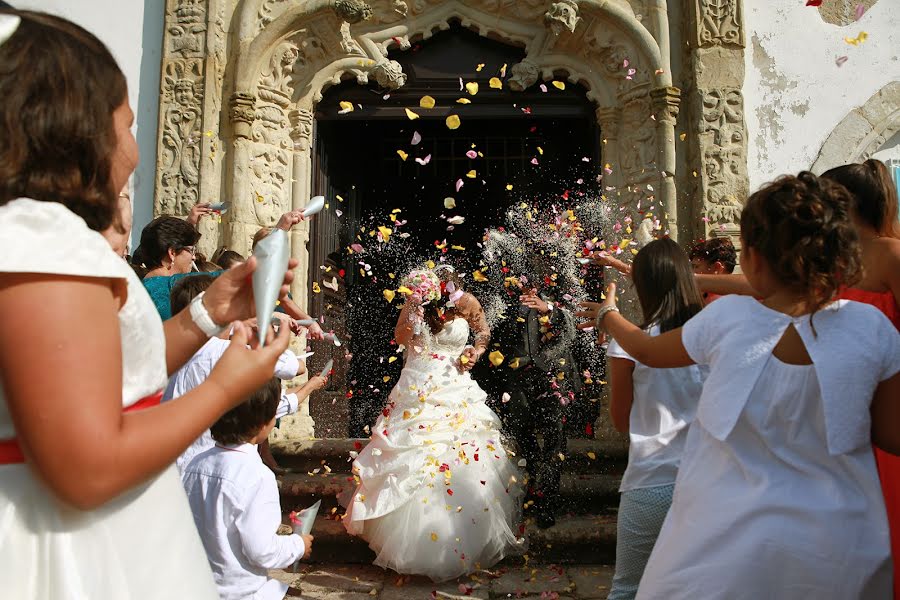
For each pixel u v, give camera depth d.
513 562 3.95
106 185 0.96
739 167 5.46
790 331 1.57
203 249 5.43
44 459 0.77
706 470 1.62
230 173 5.55
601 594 3.50
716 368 1.63
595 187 5.89
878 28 5.80
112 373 0.83
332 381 6.16
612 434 5.32
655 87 5.50
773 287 1.64
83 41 0.95
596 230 5.63
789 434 1.53
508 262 5.21
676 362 1.81
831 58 5.76
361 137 7.30
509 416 4.35
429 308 4.05
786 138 5.66
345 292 6.79
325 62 5.82
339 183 6.66
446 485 3.61
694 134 5.57
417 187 7.98
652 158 5.57
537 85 5.99
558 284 4.87
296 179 5.79
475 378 5.98
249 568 2.38
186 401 0.91
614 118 5.72
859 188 2.21
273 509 2.42
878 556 1.42
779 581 1.44
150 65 5.75
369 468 3.74
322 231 6.11
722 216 5.41
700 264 3.85
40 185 0.89
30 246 0.81
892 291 2.14
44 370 0.78
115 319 0.88
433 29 5.87
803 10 5.80
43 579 0.86
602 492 4.42
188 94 5.60
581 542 3.97
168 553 0.98
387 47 5.91
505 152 7.80
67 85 0.90
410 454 3.68
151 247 3.57
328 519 4.19
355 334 7.10
